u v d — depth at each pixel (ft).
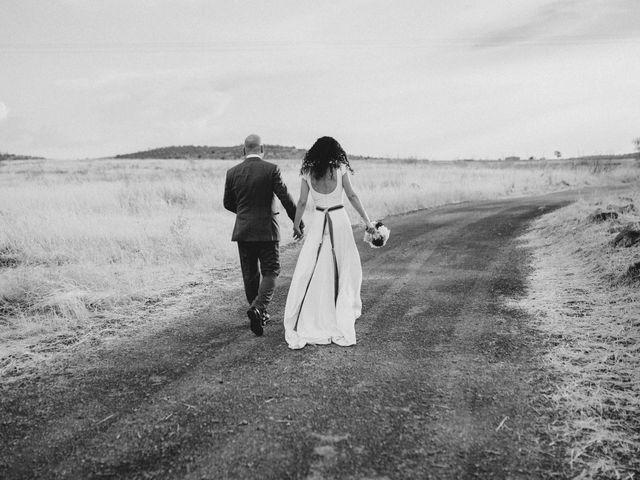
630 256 18.29
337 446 8.67
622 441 8.63
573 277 18.37
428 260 23.84
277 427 9.32
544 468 8.00
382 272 21.83
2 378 11.73
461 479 7.75
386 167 122.52
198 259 24.00
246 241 14.62
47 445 8.87
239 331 14.87
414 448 8.59
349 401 10.30
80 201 39.11
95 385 11.30
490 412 9.75
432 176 78.28
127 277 20.22
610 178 78.69
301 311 14.14
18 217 29.45
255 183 14.53
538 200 47.75
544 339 13.20
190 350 13.38
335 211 14.39
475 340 13.47
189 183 52.26
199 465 8.18
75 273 19.89
